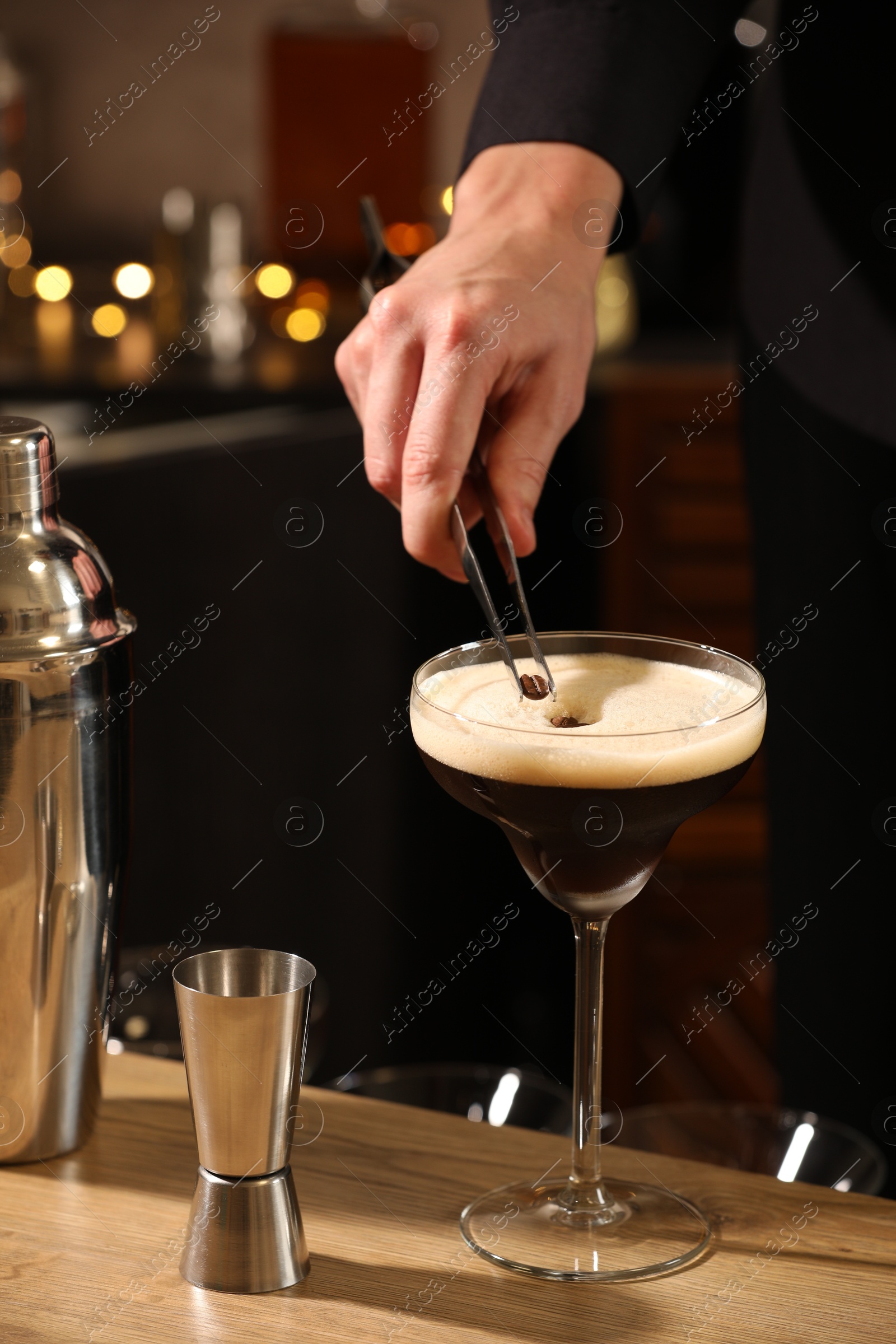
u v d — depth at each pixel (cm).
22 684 95
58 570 96
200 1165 92
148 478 211
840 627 131
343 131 300
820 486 130
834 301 126
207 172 314
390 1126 102
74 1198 97
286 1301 91
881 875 134
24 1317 90
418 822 251
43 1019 98
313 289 287
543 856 94
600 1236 94
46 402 236
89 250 318
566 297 113
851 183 124
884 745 131
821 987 139
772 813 140
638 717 94
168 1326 90
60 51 310
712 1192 98
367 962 250
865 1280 92
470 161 121
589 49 120
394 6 301
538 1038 266
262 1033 90
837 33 123
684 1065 239
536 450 112
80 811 97
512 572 106
